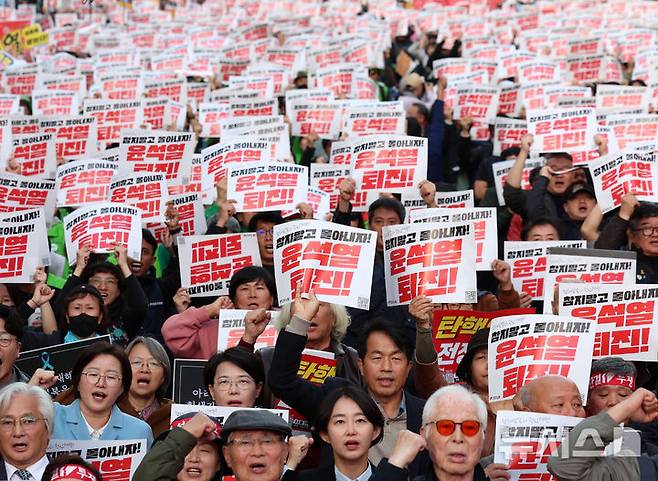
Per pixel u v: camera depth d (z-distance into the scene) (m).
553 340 14.03
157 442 12.05
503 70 34.22
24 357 15.25
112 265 17.78
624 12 51.06
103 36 44.50
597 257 16.33
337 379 13.34
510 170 21.98
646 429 14.05
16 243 18.62
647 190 19.75
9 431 12.42
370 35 42.19
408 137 21.30
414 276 15.82
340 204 19.66
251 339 14.37
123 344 17.52
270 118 24.92
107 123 27.62
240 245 18.50
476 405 11.93
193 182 23.20
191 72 37.47
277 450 11.73
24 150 24.44
